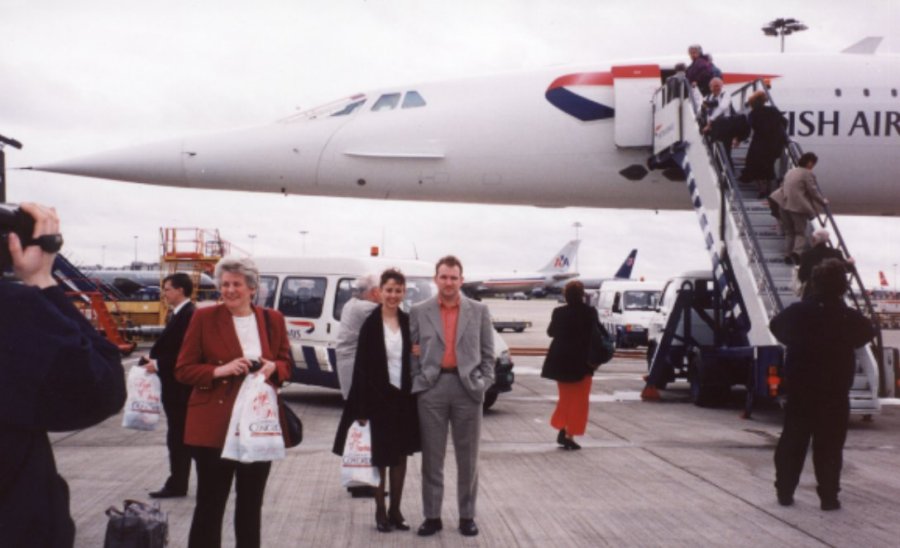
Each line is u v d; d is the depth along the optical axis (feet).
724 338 47.24
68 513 7.92
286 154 59.67
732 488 24.71
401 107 60.18
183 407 22.48
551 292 393.91
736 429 36.83
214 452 15.34
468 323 19.88
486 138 58.85
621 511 21.89
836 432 21.89
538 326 159.94
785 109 56.75
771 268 42.93
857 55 59.00
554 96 58.80
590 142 58.39
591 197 60.23
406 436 19.76
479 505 22.58
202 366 15.11
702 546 18.75
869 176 57.47
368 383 19.54
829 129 56.80
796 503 22.86
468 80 60.85
